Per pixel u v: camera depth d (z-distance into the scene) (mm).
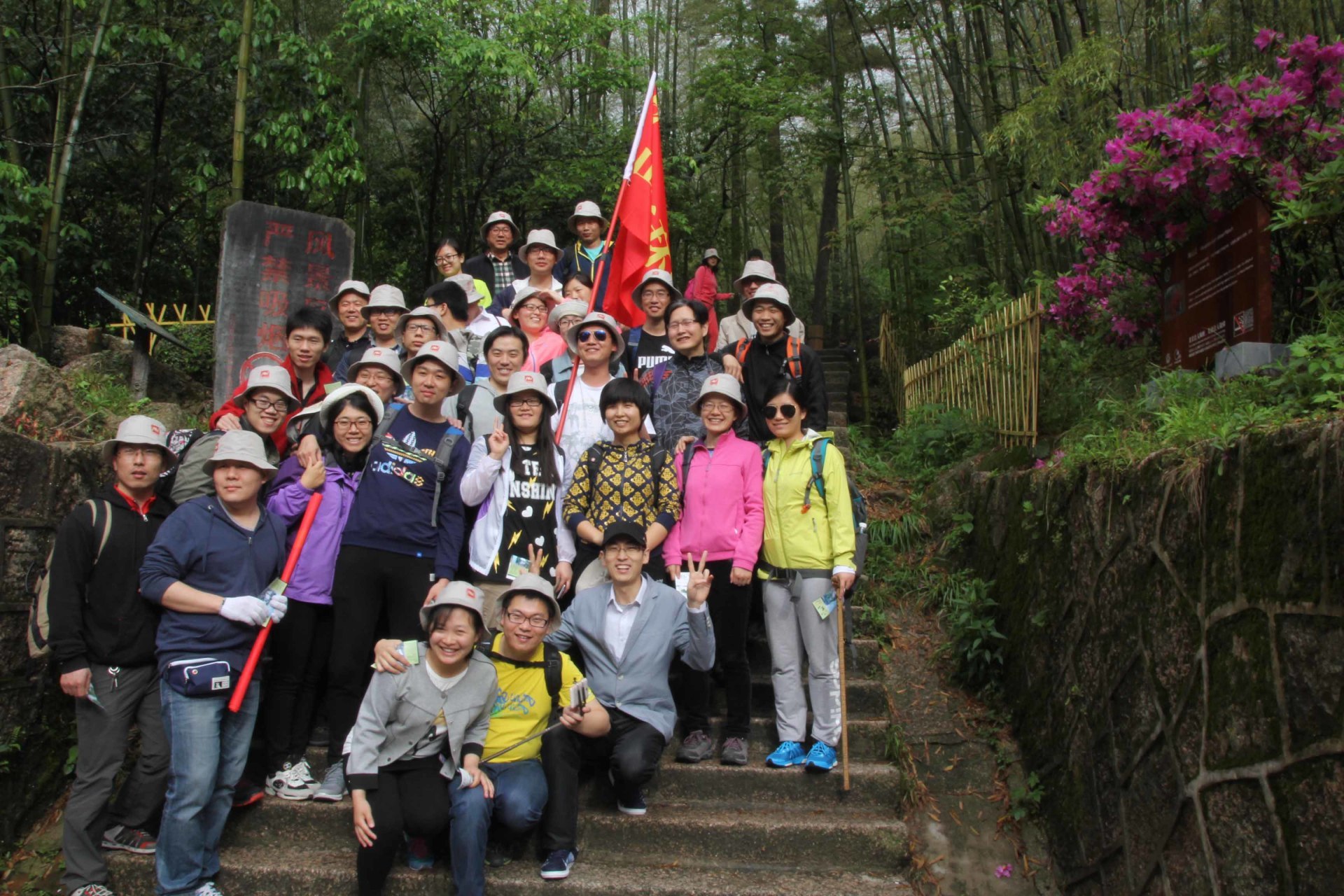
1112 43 5172
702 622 3586
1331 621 2039
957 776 3949
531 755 3412
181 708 3248
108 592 3436
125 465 3529
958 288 8609
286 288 6332
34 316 6312
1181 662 2691
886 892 3234
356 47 8523
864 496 5926
